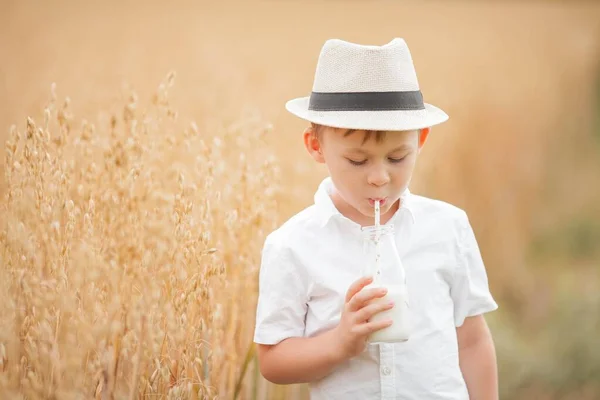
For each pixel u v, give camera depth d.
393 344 2.48
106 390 2.85
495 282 6.61
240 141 3.77
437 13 13.80
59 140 2.97
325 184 2.68
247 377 3.38
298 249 2.55
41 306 2.71
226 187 3.38
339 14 12.83
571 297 5.90
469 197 7.09
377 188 2.37
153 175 3.14
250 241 3.35
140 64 7.92
